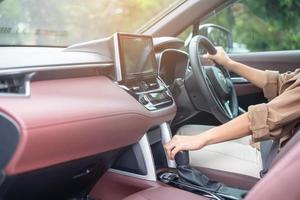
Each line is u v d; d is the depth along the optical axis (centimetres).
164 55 152
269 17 222
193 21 200
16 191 92
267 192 67
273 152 110
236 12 216
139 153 119
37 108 84
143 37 125
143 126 115
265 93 150
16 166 81
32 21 149
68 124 88
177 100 151
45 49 128
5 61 90
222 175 128
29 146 80
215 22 213
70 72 100
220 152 142
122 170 123
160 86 130
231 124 106
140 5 184
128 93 113
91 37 166
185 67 158
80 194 125
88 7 167
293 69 210
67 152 92
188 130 160
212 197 107
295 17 221
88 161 105
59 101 90
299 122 101
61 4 157
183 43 175
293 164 65
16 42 143
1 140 80
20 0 145
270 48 227
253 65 218
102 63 110
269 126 100
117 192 123
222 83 154
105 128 99
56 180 102
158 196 100
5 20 142
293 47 224
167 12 197
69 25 160
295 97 99
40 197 107
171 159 116
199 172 124
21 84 87
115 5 176
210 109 142
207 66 156
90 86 103
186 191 107
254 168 129
